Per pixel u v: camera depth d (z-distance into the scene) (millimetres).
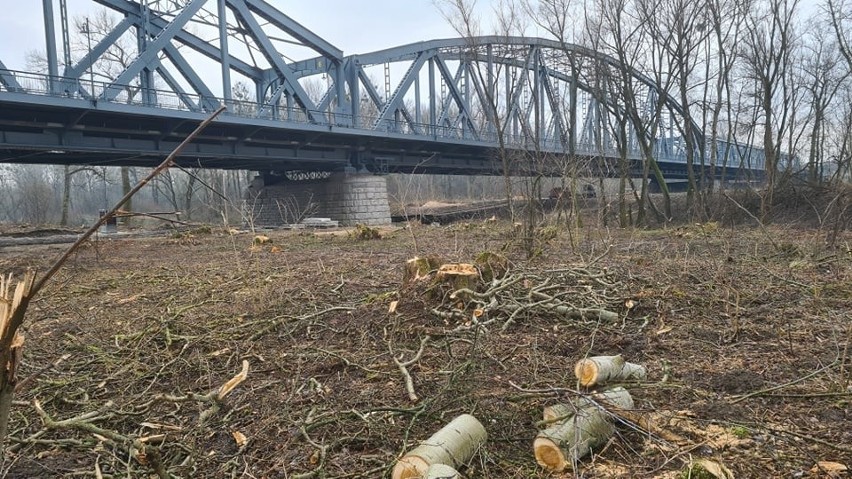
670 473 2660
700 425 3150
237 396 3990
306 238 17906
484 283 5977
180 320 6016
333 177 33281
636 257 9453
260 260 11531
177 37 30531
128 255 13469
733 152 45406
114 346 5289
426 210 32875
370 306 5996
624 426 3150
